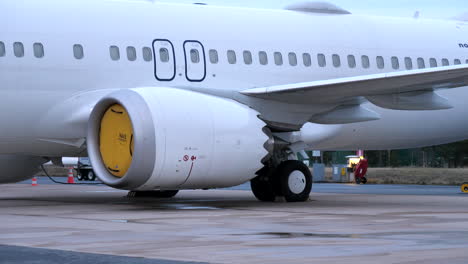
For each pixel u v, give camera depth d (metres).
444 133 72.62
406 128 70.06
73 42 55.19
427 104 58.03
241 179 54.06
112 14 57.28
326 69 65.25
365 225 39.69
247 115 54.19
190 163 50.97
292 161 59.72
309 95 56.00
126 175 50.00
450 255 27.83
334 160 169.75
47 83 54.09
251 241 32.28
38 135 54.88
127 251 29.14
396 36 69.69
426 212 49.41
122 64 56.47
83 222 41.12
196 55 59.28
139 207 53.78
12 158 59.72
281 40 63.75
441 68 50.91
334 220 42.81
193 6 61.34
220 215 46.41
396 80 52.69
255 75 61.62
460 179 129.88
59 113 54.59
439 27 72.75
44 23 54.75
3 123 53.44
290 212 49.09
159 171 50.00
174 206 54.97
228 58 60.62
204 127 51.53
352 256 27.66
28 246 30.66
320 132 63.25
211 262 26.27
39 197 68.81
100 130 53.09
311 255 27.97
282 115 57.91
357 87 54.03
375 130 68.25
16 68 53.22
